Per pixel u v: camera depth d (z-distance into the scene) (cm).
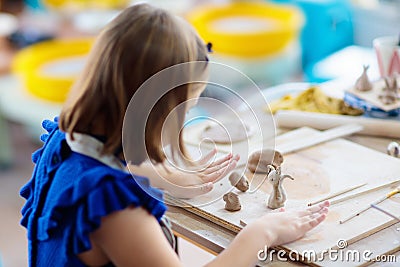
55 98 261
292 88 170
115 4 323
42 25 319
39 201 100
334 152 131
